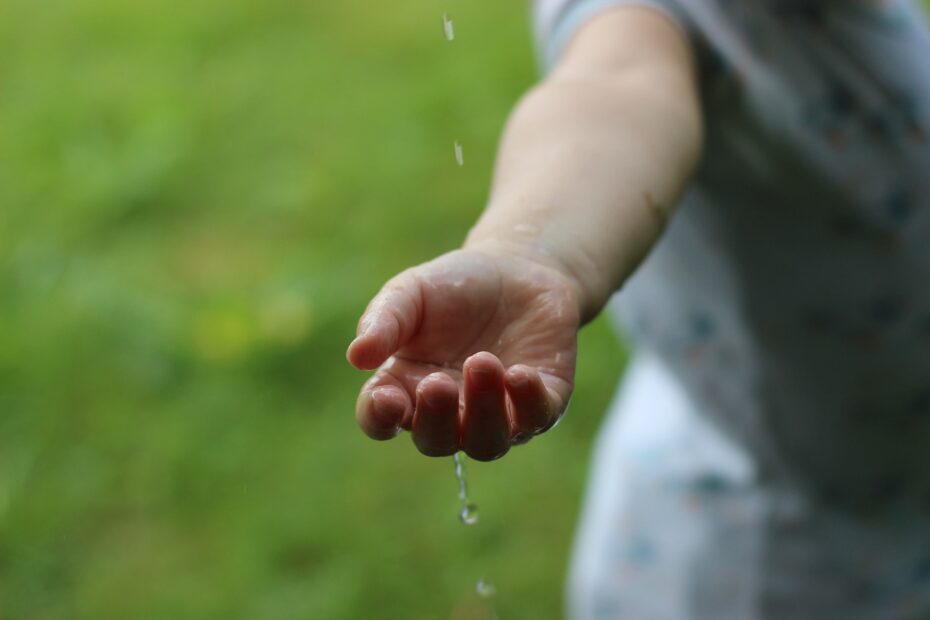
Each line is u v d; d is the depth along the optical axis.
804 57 0.67
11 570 1.05
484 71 1.77
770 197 0.68
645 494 0.80
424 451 0.49
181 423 1.19
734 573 0.76
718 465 0.76
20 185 1.57
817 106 0.67
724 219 0.69
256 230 1.48
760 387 0.73
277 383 1.23
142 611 1.01
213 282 1.38
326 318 1.29
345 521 1.09
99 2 2.11
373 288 1.34
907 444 0.75
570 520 1.09
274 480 1.13
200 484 1.13
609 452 0.86
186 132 1.66
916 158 0.69
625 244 0.55
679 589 0.78
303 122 1.70
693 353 0.74
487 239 0.53
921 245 0.70
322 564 1.05
